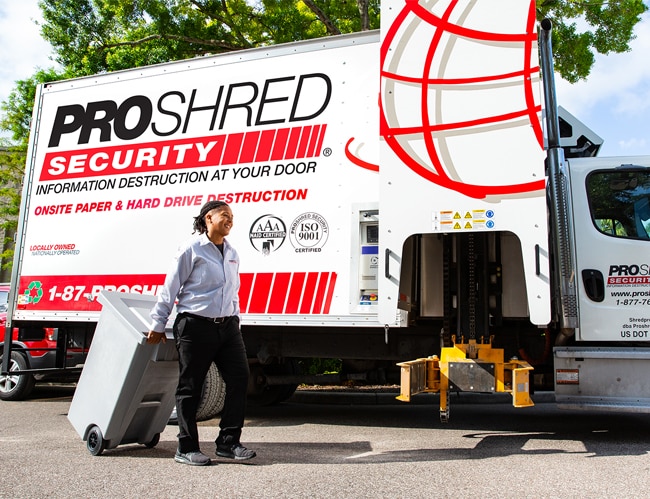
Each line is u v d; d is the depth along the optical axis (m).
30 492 3.85
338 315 6.13
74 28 15.52
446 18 5.83
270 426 6.73
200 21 15.07
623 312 5.92
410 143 5.78
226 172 6.73
